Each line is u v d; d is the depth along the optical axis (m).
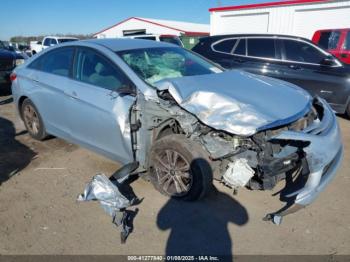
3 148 4.93
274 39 6.85
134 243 2.86
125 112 3.51
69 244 2.85
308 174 2.99
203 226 3.06
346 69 6.14
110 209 3.19
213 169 3.24
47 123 4.76
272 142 2.94
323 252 2.71
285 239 2.87
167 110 3.21
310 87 6.43
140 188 3.71
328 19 15.17
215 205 3.38
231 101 3.06
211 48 7.46
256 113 2.95
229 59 7.16
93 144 4.06
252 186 3.11
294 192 3.05
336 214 3.20
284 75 6.62
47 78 4.54
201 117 3.01
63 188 3.76
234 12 18.25
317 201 3.43
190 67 4.19
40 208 3.38
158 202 3.44
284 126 3.06
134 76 3.57
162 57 4.16
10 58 8.62
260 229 3.01
